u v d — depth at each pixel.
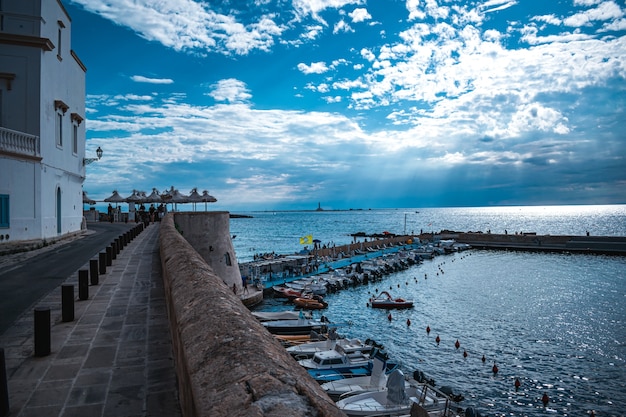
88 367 6.85
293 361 3.23
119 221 66.75
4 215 24.50
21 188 25.88
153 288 13.64
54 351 7.65
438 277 71.12
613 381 29.56
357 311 49.41
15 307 11.37
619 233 158.50
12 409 5.36
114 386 6.08
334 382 25.23
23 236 26.00
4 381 5.27
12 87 27.00
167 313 10.23
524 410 25.95
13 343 8.20
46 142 28.67
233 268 43.50
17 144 25.55
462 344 37.41
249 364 2.85
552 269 76.94
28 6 27.45
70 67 34.97
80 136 38.44
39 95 27.56
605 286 60.34
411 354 35.22
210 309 4.43
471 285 63.62
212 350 3.30
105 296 12.45
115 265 18.92
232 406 2.32
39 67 27.59
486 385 29.23
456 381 29.91
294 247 130.62
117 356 7.36
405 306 50.44
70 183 35.34
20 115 27.17
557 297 54.19
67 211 34.47
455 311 48.62
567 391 28.33
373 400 23.05
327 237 168.00
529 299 53.44
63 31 32.72
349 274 66.81
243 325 3.79
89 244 29.72
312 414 2.19
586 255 95.81
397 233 185.12
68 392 5.89
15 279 15.80
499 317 45.56
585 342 37.16
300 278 63.09
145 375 6.49
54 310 10.87
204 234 40.38
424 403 22.42
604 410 25.91
